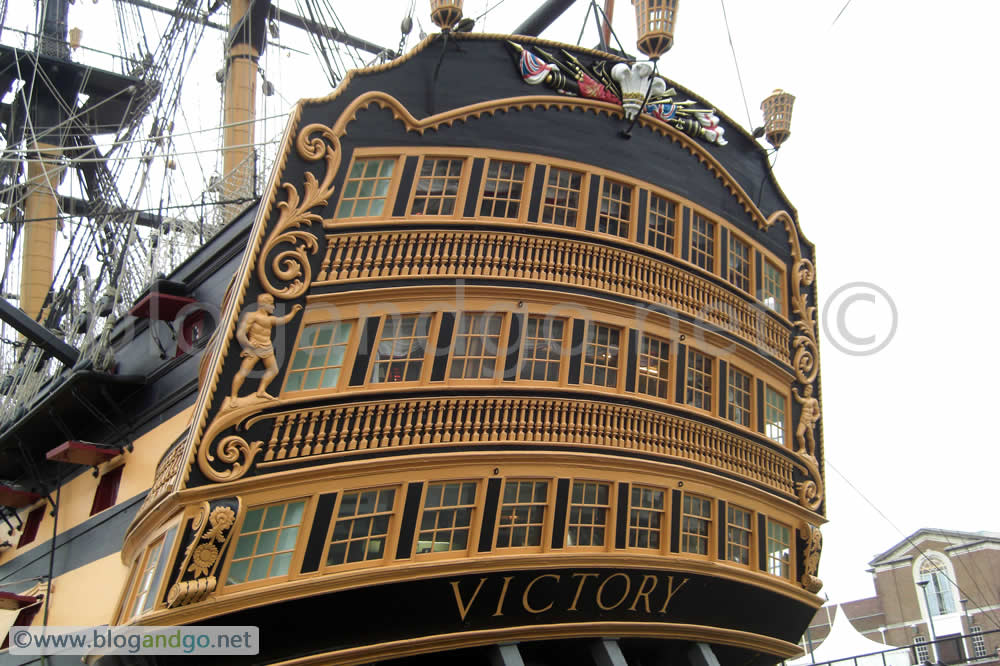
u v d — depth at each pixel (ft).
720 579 69.56
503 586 60.34
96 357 74.23
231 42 111.96
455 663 64.75
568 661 68.59
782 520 75.66
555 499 61.82
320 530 55.52
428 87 63.31
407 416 58.49
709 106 74.69
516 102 65.36
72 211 122.01
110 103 131.95
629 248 67.26
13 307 80.53
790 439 77.61
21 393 84.99
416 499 57.98
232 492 53.47
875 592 179.63
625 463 64.23
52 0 132.05
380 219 60.18
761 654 78.74
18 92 126.72
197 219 87.40
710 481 69.00
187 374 67.77
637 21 69.05
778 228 79.10
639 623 67.31
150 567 54.90
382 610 57.11
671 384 68.18
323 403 56.29
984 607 166.20
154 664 52.65
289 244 57.31
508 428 60.90
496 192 63.98
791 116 79.71
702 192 73.10
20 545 88.89
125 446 73.00
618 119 69.31
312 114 59.00
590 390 63.77
